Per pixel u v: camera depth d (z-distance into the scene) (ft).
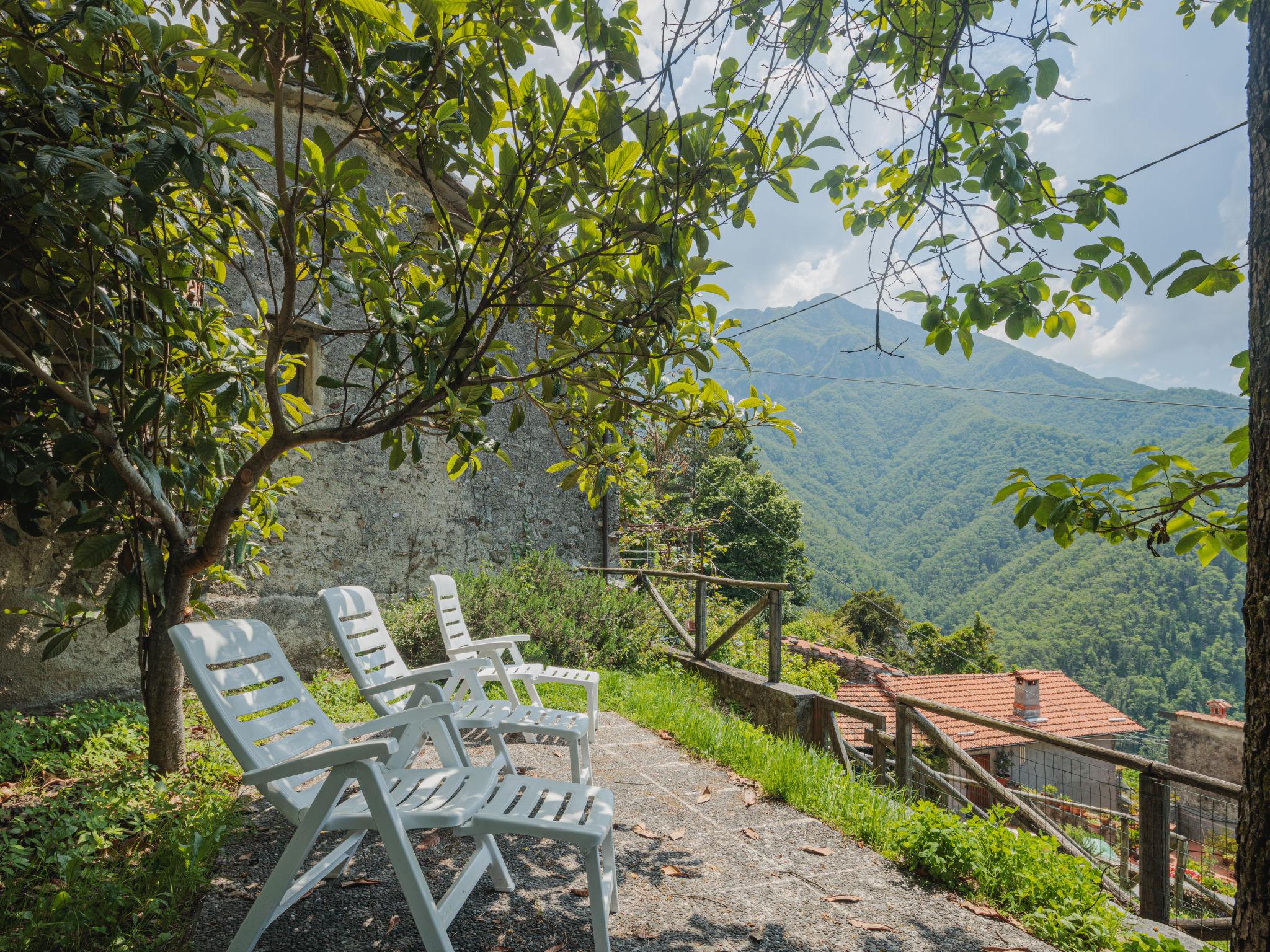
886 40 7.77
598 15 6.84
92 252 9.55
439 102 8.17
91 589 14.80
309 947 7.07
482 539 25.82
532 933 7.57
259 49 7.59
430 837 9.78
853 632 104.63
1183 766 50.78
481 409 9.66
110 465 9.51
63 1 7.45
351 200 8.66
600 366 10.07
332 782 6.36
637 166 8.23
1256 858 4.36
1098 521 7.46
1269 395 4.44
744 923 8.13
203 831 9.05
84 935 6.97
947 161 7.35
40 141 8.85
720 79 7.82
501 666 14.02
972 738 47.37
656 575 25.39
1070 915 8.36
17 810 9.29
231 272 18.39
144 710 14.10
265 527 14.88
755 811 11.59
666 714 16.44
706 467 84.12
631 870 9.27
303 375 20.52
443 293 12.33
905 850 9.89
